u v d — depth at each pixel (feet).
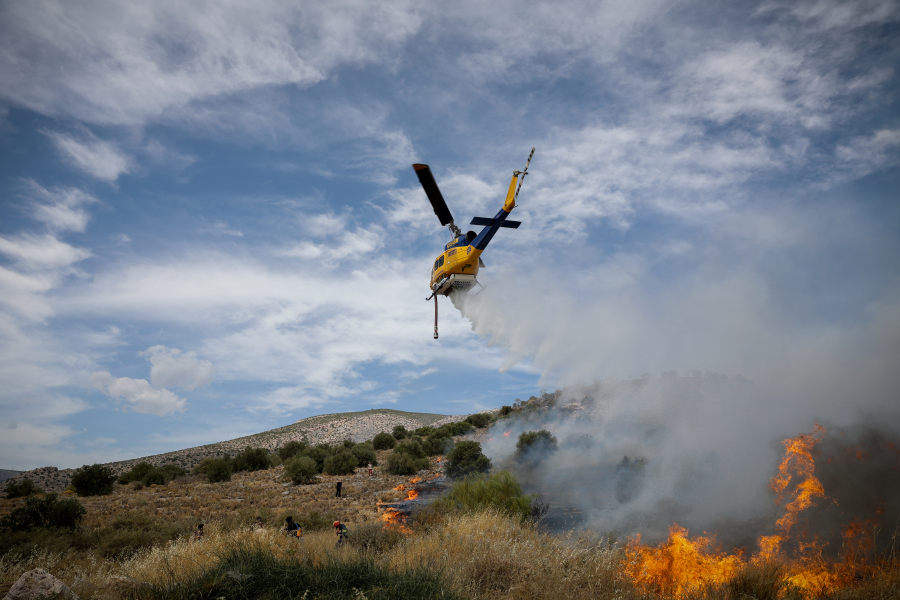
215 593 21.35
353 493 121.19
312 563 25.90
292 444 219.61
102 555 56.44
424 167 69.77
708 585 26.18
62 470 218.38
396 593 21.47
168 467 183.83
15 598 22.39
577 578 26.68
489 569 27.68
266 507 101.09
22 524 72.13
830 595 24.68
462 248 74.02
